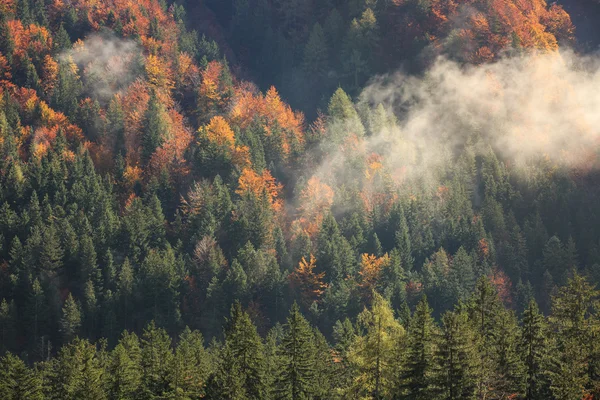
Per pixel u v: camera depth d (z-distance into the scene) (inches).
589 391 3336.6
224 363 4151.1
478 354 3334.2
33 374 4549.7
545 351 3614.7
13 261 7150.6
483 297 3843.5
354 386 3508.9
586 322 3705.7
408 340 3444.9
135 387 4527.6
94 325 6811.0
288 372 3973.9
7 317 6540.4
